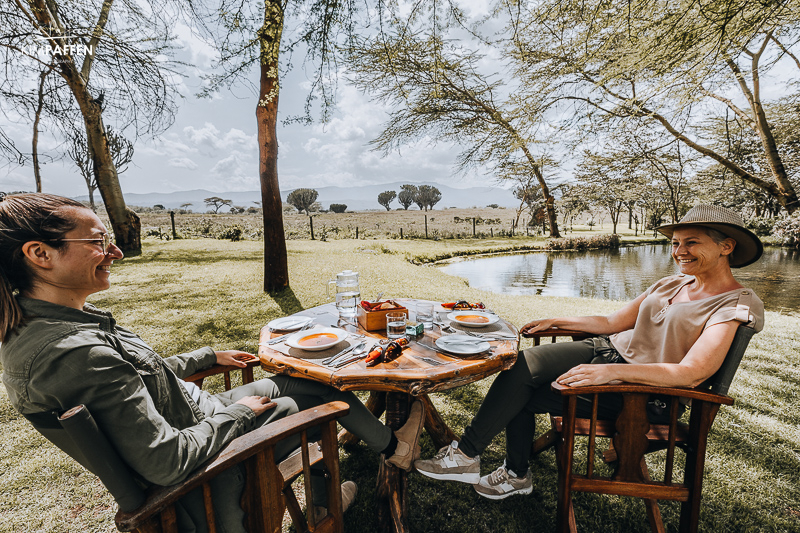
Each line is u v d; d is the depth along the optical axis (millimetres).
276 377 1765
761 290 9109
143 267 9766
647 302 1936
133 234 12492
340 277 2453
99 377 949
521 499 2041
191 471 1045
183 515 1136
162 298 6648
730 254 1711
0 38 6277
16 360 945
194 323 5254
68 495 2078
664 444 1559
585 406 1802
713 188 18109
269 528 1222
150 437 985
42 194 1035
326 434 1344
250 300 6473
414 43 4289
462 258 17516
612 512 1938
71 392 930
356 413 1640
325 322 2174
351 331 2000
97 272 1113
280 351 1701
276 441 1182
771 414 2840
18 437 2602
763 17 3629
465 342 1719
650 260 16797
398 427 1821
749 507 1953
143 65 8547
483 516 1946
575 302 7168
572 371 1533
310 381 1729
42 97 8773
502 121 12773
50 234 997
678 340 1689
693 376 1433
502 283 11188
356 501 2029
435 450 2422
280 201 6926
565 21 4316
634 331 1940
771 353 4102
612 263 15812
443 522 1913
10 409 2959
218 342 4508
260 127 6496
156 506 981
